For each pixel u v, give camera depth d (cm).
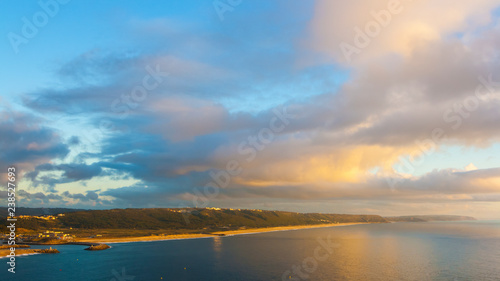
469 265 11594
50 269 10988
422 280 9231
